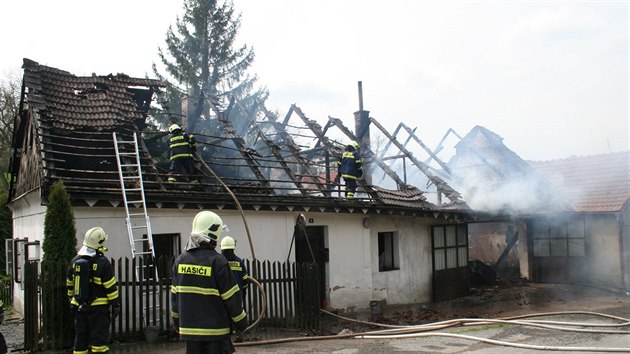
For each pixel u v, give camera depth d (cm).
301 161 1560
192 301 465
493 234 2223
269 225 1248
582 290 1739
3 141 3142
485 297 1664
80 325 712
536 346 815
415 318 1315
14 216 1619
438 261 1648
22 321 1248
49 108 1248
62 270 845
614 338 901
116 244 1015
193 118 1780
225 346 467
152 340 886
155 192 1053
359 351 827
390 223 1527
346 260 1389
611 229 1764
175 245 1123
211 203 1120
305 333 1040
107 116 1305
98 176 1307
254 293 1064
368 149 1806
